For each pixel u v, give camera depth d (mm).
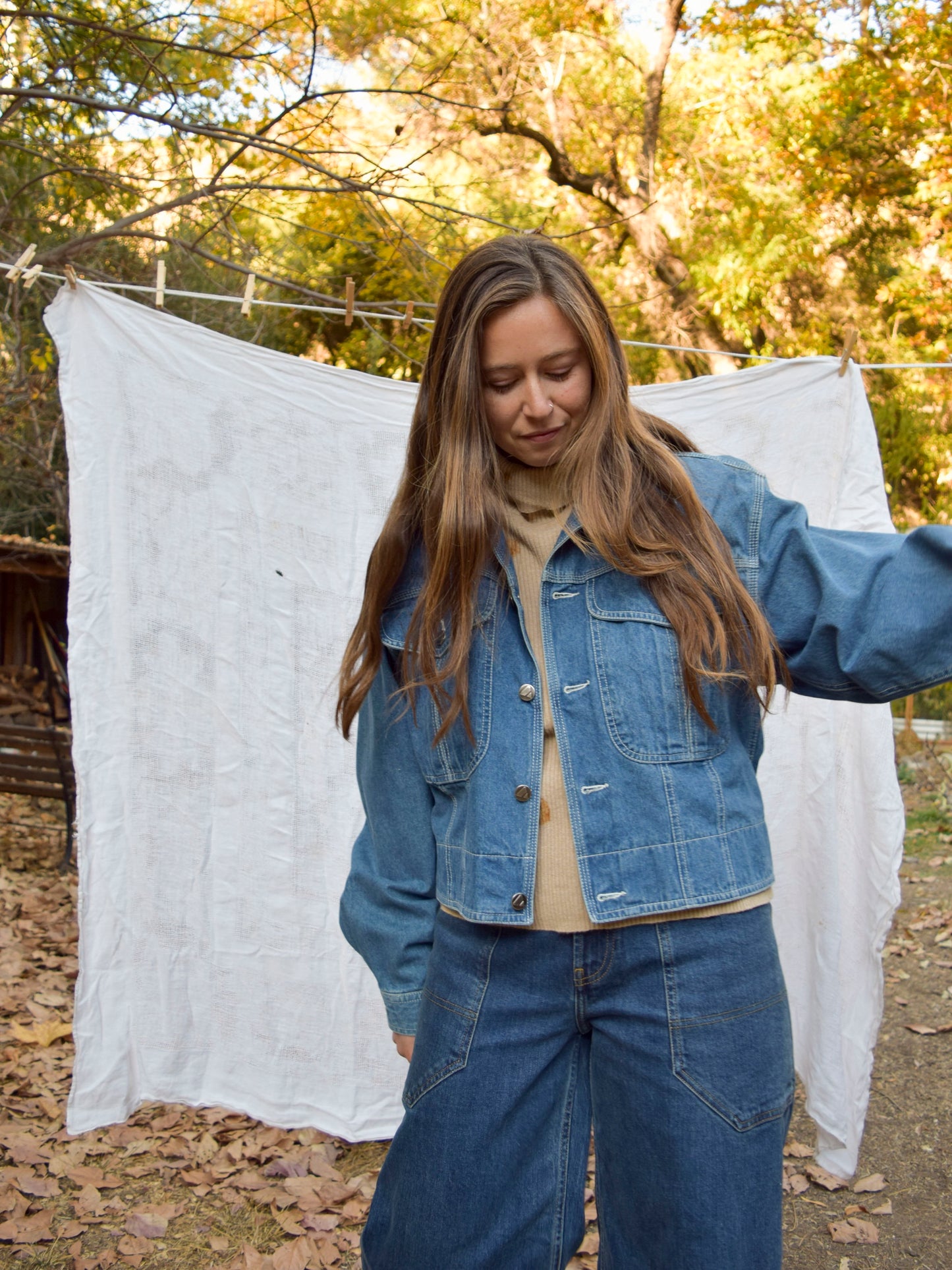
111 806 2488
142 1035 2561
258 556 2564
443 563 1378
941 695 8961
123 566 2482
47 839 6238
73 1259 2283
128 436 2479
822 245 10031
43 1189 2543
